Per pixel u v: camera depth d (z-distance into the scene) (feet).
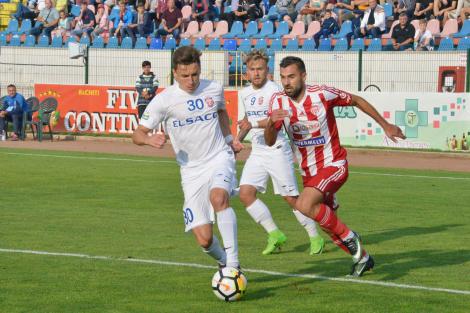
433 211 60.03
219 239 47.85
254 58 46.83
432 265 40.96
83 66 132.57
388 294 34.55
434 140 105.29
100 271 38.93
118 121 122.72
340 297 34.01
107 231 50.26
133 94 121.49
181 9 149.59
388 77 114.62
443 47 120.47
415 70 113.09
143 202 63.21
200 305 32.63
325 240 48.85
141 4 144.87
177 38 141.69
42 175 80.69
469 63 106.63
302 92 36.94
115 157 99.86
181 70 34.14
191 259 41.96
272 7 144.56
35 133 127.44
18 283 36.29
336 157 37.35
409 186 75.15
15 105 120.06
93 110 124.26
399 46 120.06
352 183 77.25
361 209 60.85
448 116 104.32
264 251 44.21
